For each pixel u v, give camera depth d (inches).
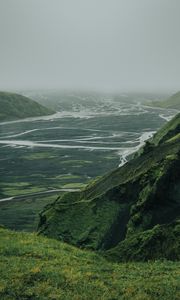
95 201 2283.5
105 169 4931.1
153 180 2113.7
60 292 1250.6
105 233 2090.3
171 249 1667.1
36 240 1809.8
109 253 1770.4
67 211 2281.0
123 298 1216.2
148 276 1408.7
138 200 2123.5
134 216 2033.7
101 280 1357.0
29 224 3085.6
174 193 2053.4
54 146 6540.4
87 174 4731.8
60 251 1672.0
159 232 1745.8
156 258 1653.5
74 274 1387.8
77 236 2112.5
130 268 1526.8
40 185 4313.5
